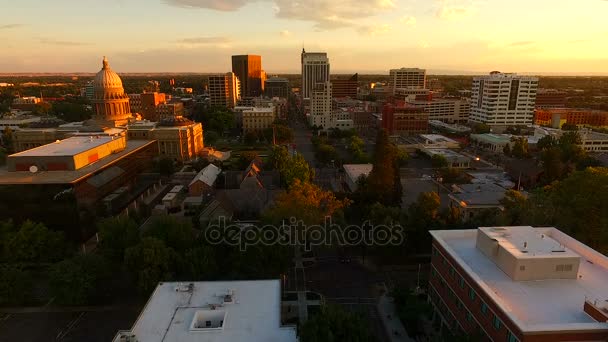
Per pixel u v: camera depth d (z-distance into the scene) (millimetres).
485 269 59500
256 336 50219
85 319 71062
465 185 134125
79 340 65438
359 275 87312
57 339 65625
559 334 43281
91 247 101812
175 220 85625
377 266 91125
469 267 58781
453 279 63281
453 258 62562
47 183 93938
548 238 63000
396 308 73188
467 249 66875
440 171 163125
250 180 129375
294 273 88188
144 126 194000
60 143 126000
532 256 55719
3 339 65500
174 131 189625
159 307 56344
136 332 50688
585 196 85688
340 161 187750
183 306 56531
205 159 190000
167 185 159000
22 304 75625
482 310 53312
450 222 94562
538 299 51438
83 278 70812
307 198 94188
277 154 171000
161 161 165875
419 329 67688
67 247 91562
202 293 60219
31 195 94438
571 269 56219
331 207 95562
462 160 182750
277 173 150500
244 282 63344
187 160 193750
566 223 85188
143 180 148500
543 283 55375
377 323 70125
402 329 68312
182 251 80000
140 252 72812
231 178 147000
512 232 64938
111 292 79125
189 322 52812
